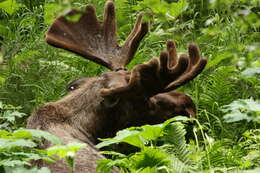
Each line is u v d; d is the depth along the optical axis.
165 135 10.07
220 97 12.88
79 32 11.73
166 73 10.01
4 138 8.53
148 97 10.13
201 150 10.45
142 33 11.52
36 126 10.15
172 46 10.80
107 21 11.85
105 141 9.10
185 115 10.53
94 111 10.31
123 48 11.65
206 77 13.38
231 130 12.32
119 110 10.23
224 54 12.91
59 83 13.97
